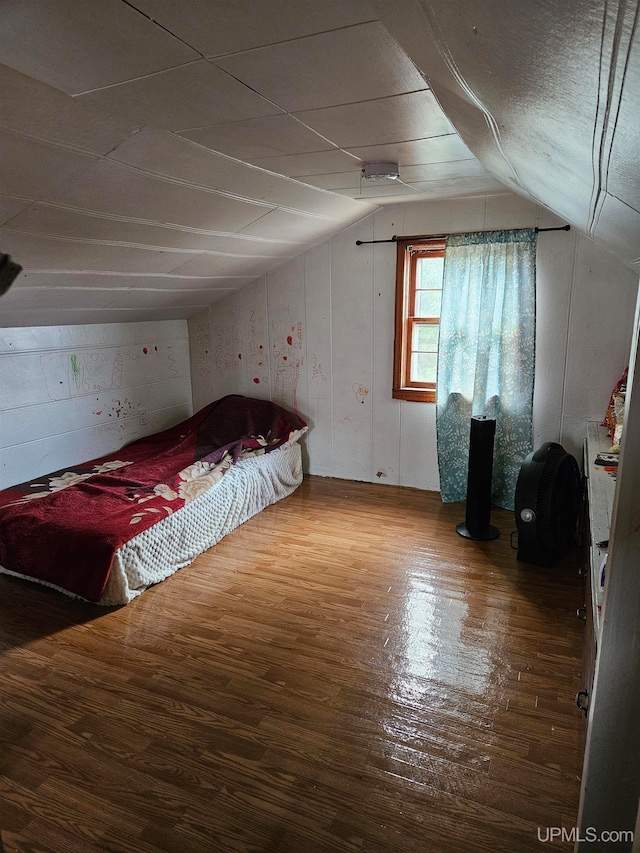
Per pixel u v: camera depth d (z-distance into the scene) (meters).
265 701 2.04
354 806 1.62
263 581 2.91
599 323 3.40
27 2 1.09
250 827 1.56
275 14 1.14
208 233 2.99
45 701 2.04
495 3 0.45
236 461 3.77
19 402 3.48
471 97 0.93
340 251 4.06
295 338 4.38
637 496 0.72
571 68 0.49
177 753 1.81
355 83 1.49
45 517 2.83
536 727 1.91
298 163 2.31
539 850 1.49
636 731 0.77
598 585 1.54
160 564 2.91
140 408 4.45
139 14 1.14
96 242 2.58
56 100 1.50
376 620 2.55
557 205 1.82
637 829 0.55
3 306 2.95
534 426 3.71
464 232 3.64
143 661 2.27
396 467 4.29
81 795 1.66
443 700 2.04
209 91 1.52
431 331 4.00
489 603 2.68
